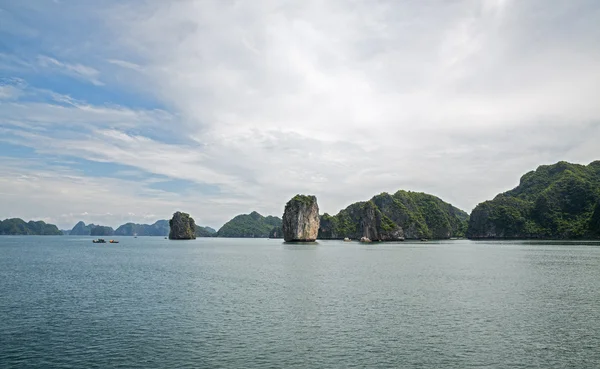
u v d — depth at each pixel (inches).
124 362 924.6
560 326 1208.8
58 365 907.4
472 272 2591.0
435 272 2600.9
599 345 1035.9
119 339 1094.4
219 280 2251.5
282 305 1519.4
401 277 2338.8
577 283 2054.6
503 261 3469.5
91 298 1688.0
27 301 1626.5
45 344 1055.0
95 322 1272.1
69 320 1298.0
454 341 1070.4
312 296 1705.2
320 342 1062.4
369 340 1079.0
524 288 1897.1
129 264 3373.5
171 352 989.2
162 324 1242.6
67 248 6451.8
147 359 943.0
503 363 916.6
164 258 4124.0
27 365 908.0
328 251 5374.0
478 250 5438.0
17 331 1173.7
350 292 1803.6
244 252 5231.3
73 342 1070.4
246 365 904.9
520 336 1111.6
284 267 3019.2
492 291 1813.5
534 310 1419.8
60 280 2285.9
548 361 928.3
